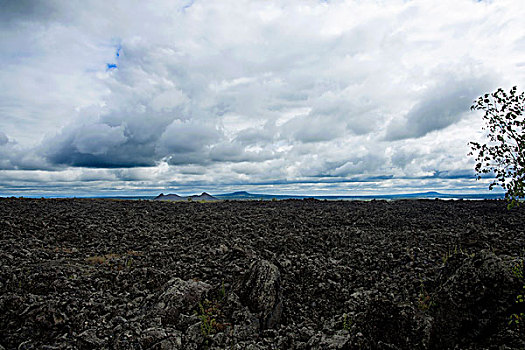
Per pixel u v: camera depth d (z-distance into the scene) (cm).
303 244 1705
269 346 874
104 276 1146
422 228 2030
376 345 735
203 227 2019
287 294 1183
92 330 831
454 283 773
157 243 1644
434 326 728
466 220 2192
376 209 2844
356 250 1603
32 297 910
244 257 1432
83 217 2061
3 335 778
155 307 967
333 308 1102
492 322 689
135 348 787
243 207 3019
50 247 1470
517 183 608
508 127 621
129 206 2761
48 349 743
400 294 1118
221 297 1064
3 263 1132
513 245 1448
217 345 852
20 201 2580
